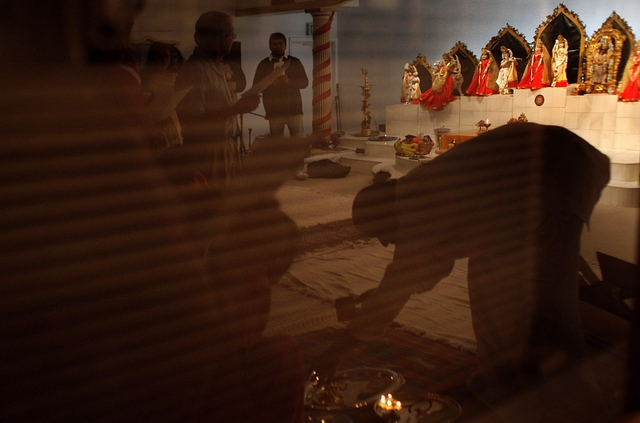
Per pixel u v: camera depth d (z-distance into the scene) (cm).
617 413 114
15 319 49
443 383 97
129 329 56
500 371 107
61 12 46
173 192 57
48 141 48
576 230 125
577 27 537
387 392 88
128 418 57
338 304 82
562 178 121
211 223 62
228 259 64
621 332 125
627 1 242
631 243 154
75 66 49
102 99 50
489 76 514
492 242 114
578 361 119
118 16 49
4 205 47
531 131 122
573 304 127
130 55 51
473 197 108
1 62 46
